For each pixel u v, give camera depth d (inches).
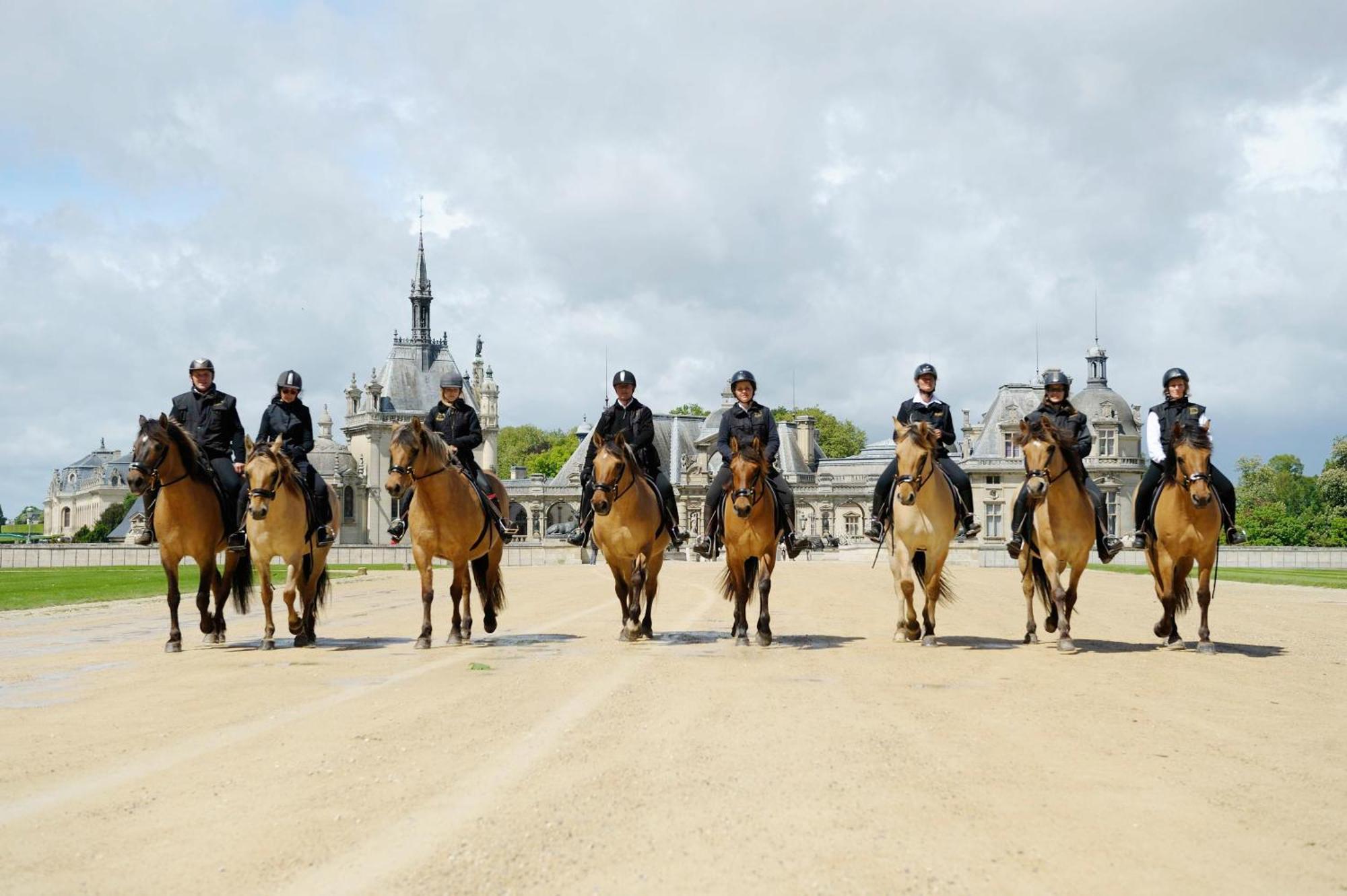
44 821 295.1
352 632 828.0
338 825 286.2
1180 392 686.5
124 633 848.3
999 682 527.2
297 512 698.2
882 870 249.0
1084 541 661.9
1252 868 254.4
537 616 960.9
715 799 307.0
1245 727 417.1
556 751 367.6
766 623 691.4
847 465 5132.9
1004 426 4446.4
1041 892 237.5
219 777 339.9
